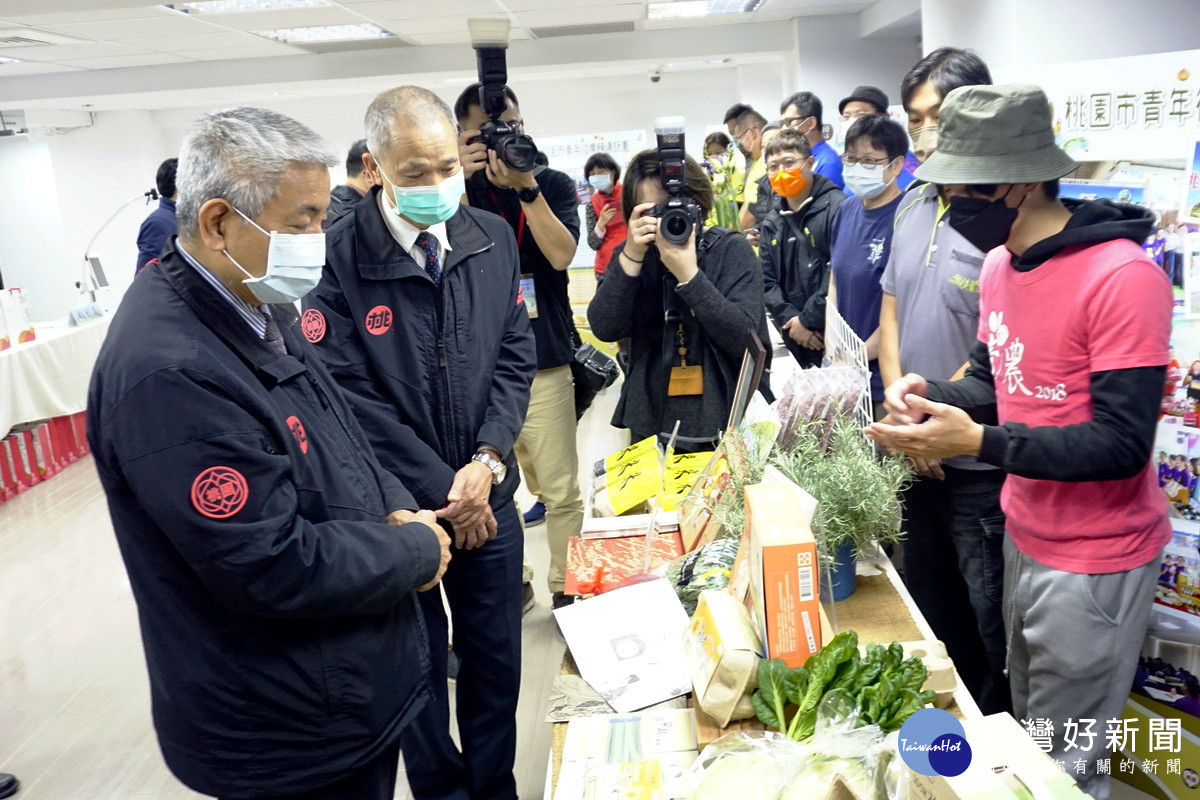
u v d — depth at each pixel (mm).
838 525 1594
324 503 1389
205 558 1210
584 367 3248
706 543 1810
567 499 3203
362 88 10586
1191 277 1988
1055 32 3424
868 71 8609
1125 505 1626
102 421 1225
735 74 12836
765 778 1103
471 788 2201
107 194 12133
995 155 1518
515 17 7258
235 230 1258
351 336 1986
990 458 1555
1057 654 1705
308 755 1369
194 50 7906
